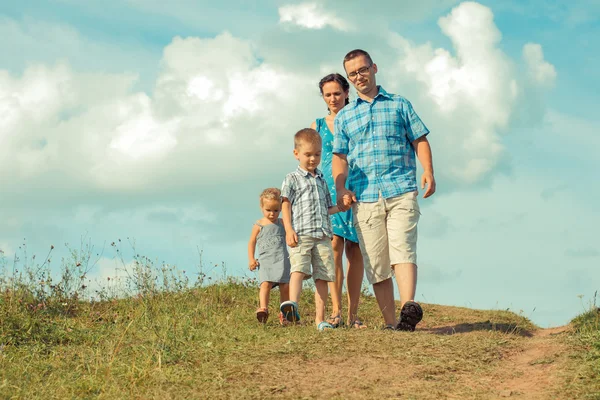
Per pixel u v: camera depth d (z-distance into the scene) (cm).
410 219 559
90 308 763
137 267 854
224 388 392
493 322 687
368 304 838
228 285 912
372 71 591
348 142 598
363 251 576
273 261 724
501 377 402
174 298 816
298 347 473
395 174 571
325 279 597
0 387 423
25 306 690
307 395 369
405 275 549
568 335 513
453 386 382
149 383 418
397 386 382
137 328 644
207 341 537
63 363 504
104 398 392
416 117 581
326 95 675
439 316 781
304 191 608
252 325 664
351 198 569
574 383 376
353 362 432
